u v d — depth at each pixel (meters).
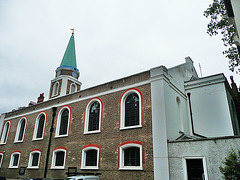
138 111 13.41
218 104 14.36
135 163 12.31
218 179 9.19
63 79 25.53
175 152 10.77
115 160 13.01
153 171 11.13
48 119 19.30
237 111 17.42
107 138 14.02
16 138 21.89
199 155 10.00
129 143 12.70
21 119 22.52
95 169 13.71
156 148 11.41
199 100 15.32
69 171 15.07
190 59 19.58
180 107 14.51
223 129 13.65
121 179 12.26
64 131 17.48
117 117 14.08
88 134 15.29
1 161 22.05
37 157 18.62
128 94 14.30
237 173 7.38
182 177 10.15
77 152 15.38
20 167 19.33
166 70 13.39
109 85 15.62
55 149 17.05
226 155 9.24
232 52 11.98
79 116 16.64
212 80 15.11
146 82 13.42
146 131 12.25
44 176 16.39
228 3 6.50
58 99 19.36
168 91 13.09
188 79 17.83
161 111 11.97
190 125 15.07
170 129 12.08
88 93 16.88
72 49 29.45
